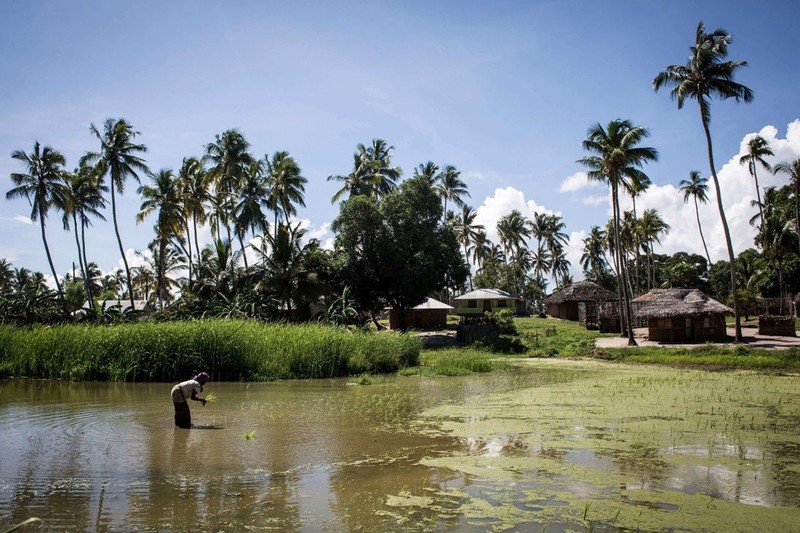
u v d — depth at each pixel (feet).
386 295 140.46
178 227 163.22
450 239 142.61
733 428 38.42
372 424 41.39
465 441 35.45
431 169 220.84
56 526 21.38
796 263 191.93
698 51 108.68
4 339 76.79
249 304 118.11
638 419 42.11
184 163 163.02
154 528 21.18
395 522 21.63
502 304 211.82
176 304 125.70
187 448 33.73
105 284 307.78
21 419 43.32
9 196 142.10
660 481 26.48
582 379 69.97
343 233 136.36
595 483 26.21
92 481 27.04
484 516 22.15
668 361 89.86
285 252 126.93
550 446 33.68
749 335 127.34
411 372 80.28
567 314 200.75
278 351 77.51
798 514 22.03
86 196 156.56
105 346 73.41
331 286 133.28
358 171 169.17
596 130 125.59
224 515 22.50
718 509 22.63
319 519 22.03
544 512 22.49
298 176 154.92
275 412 47.09
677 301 122.72
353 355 82.79
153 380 71.87
